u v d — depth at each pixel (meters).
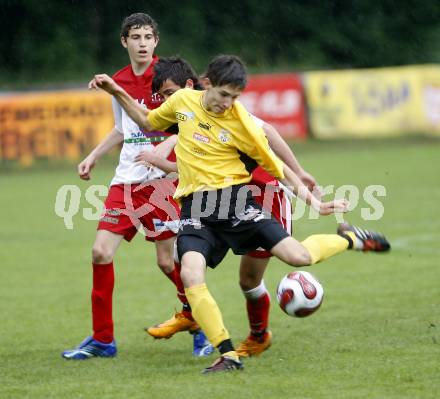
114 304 26.64
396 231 39.12
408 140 86.50
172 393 15.64
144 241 40.38
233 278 30.48
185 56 106.25
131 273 32.06
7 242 39.41
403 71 87.69
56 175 66.69
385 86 86.19
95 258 19.58
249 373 17.03
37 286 29.66
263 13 113.81
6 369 18.31
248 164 17.72
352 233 18.30
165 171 19.23
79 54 104.25
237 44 112.06
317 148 81.50
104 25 106.25
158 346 20.86
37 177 65.94
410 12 120.69
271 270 31.92
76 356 19.30
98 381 16.92
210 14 111.38
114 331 22.83
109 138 21.22
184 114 17.69
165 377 17.08
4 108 68.88
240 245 17.59
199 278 16.86
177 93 18.00
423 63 120.38
